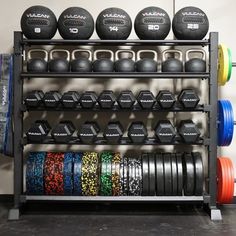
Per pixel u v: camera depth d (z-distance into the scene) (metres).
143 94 2.92
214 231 2.67
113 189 2.98
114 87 3.39
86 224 2.81
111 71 2.95
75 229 2.71
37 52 3.38
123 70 2.92
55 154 3.09
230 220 2.92
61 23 2.94
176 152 3.31
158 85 3.38
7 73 3.04
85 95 2.93
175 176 2.97
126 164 3.03
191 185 2.96
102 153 3.16
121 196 2.99
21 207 3.05
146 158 3.04
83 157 3.05
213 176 2.95
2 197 3.45
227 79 2.92
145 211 3.14
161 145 3.24
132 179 2.97
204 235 2.59
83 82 3.40
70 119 3.40
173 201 3.00
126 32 2.94
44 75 2.92
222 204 3.32
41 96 3.00
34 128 2.94
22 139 2.96
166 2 3.37
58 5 3.39
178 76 2.91
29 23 2.91
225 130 2.91
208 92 3.10
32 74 2.92
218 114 3.01
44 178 2.98
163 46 3.34
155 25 2.90
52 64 2.94
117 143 2.98
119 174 2.97
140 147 3.40
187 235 2.59
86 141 2.96
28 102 2.94
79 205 3.30
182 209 3.20
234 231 2.67
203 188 3.07
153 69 2.92
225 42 3.37
